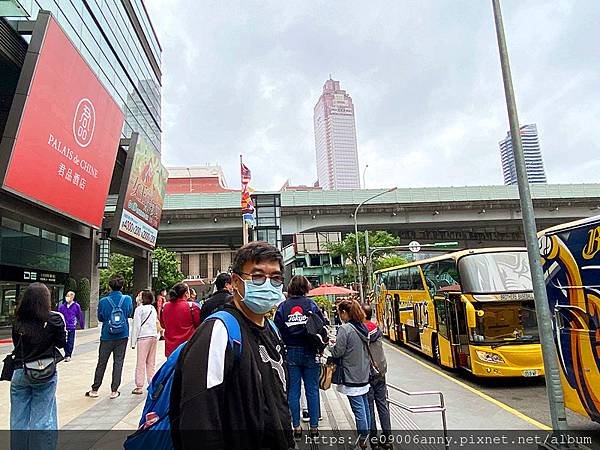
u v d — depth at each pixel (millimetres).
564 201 45875
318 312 5676
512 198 45812
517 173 6285
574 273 5918
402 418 6387
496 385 9578
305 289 5777
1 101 20203
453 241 61219
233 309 2178
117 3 32250
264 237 34844
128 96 34781
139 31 38562
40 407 4207
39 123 17078
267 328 2365
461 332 10305
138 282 38281
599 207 46469
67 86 18969
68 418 6238
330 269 52000
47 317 4273
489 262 10031
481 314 9641
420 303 13539
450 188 46281
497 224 48781
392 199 45688
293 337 5578
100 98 22344
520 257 10133
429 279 12680
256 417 1899
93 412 6566
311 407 5512
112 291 7914
